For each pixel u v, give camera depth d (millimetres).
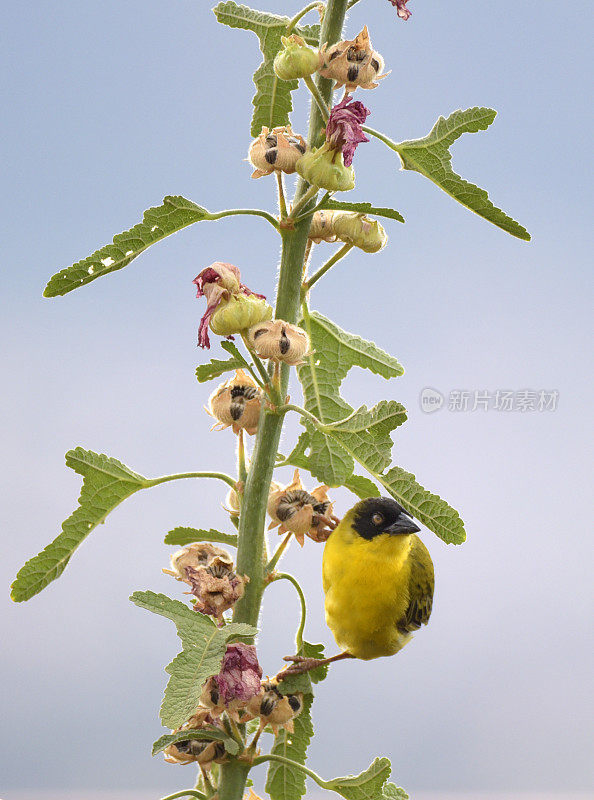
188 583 3521
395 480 3621
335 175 3406
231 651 3273
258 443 3715
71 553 3766
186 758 3527
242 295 3402
